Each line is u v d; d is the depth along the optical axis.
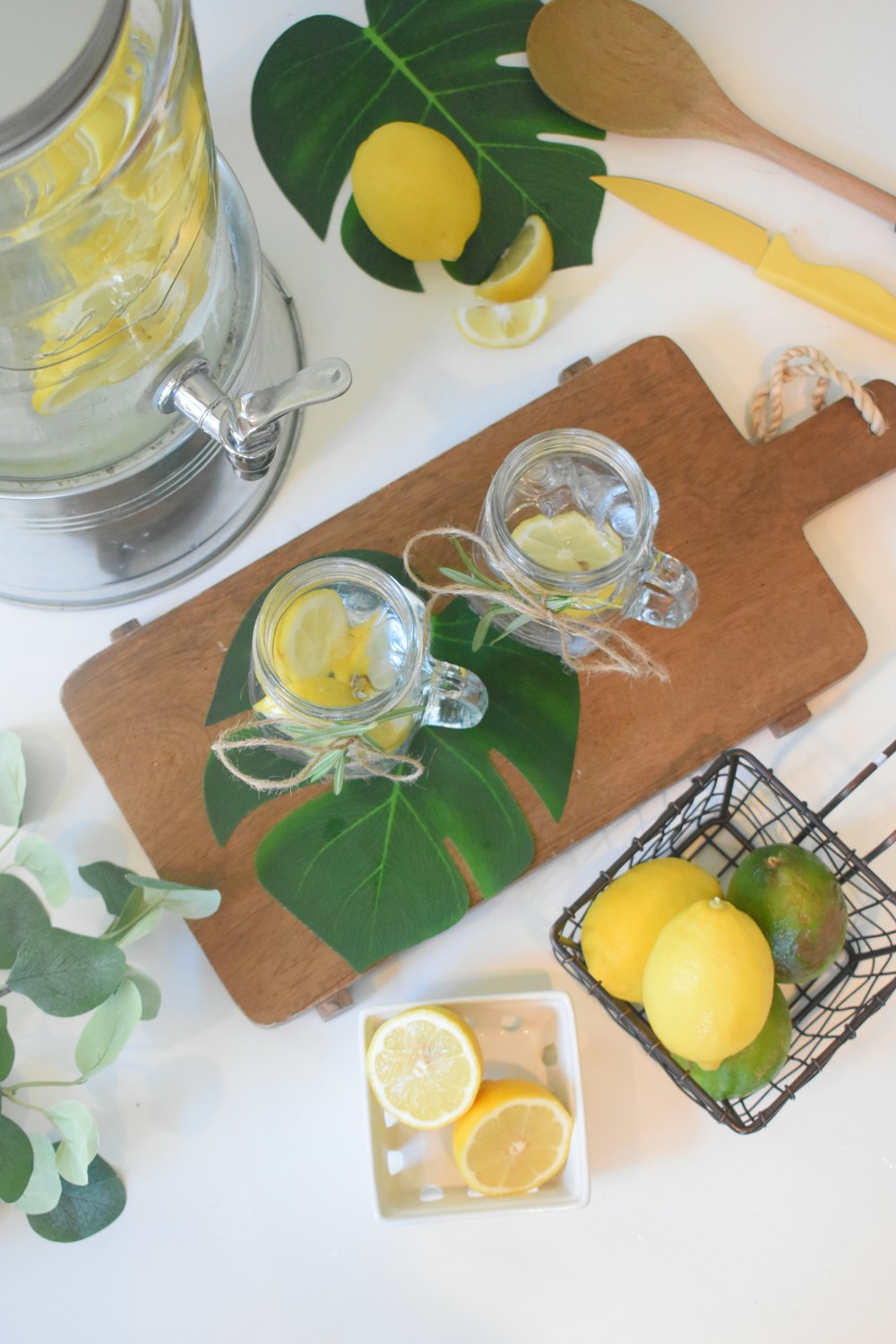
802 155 1.03
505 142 1.04
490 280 1.02
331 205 1.03
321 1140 0.98
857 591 1.01
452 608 0.98
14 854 0.97
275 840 0.96
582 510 0.92
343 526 0.99
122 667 0.98
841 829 1.00
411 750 0.97
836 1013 0.99
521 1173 0.92
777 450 1.00
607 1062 0.99
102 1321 0.97
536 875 0.99
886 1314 0.98
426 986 0.98
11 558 0.98
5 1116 0.96
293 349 1.02
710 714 0.98
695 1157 0.98
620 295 1.03
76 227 0.79
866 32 1.05
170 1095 0.98
